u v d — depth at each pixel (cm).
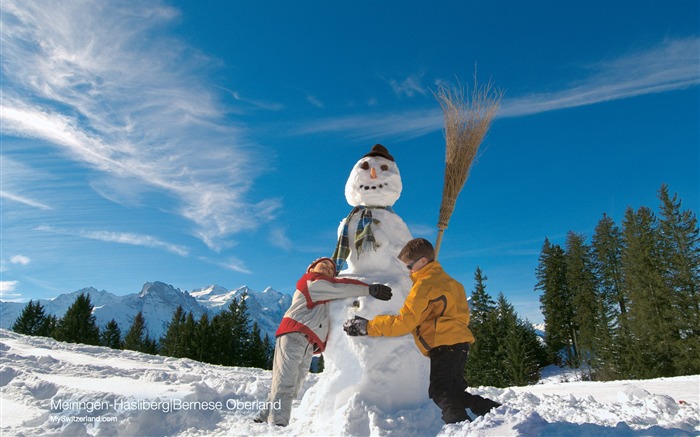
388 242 413
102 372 627
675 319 2597
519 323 3253
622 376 2553
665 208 2961
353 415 314
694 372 2388
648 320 2731
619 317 3158
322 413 349
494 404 285
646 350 2581
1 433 321
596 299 3666
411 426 312
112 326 4362
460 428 249
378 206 441
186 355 3494
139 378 609
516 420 233
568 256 4147
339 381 354
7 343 901
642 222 3344
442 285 306
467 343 305
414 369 354
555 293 3966
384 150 467
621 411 453
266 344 4297
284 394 371
